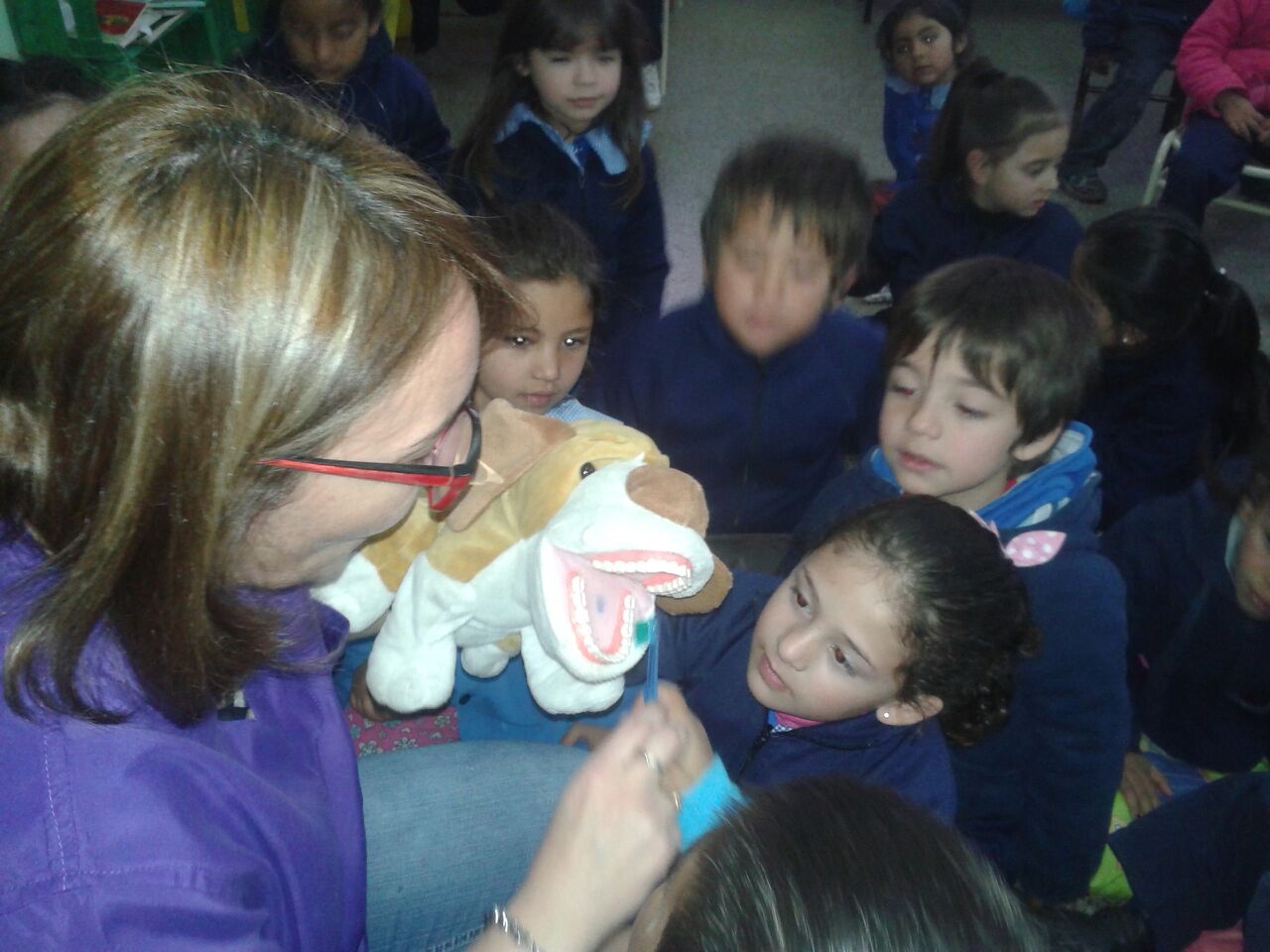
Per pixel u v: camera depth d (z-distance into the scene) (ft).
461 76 14.74
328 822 2.42
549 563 2.67
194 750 1.98
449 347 1.96
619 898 2.13
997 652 3.31
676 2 17.71
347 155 1.98
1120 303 5.86
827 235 4.44
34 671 1.80
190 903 1.78
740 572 3.99
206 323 1.68
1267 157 10.23
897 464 4.18
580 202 7.19
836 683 3.19
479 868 3.14
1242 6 10.12
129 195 1.69
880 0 18.81
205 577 1.87
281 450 1.81
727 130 13.64
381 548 3.01
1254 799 4.03
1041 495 4.14
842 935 1.58
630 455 2.96
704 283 5.06
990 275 4.12
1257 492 4.22
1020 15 18.15
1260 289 10.48
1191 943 4.13
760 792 2.01
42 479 1.82
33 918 1.67
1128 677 5.08
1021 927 1.67
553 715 3.28
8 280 1.72
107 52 7.02
